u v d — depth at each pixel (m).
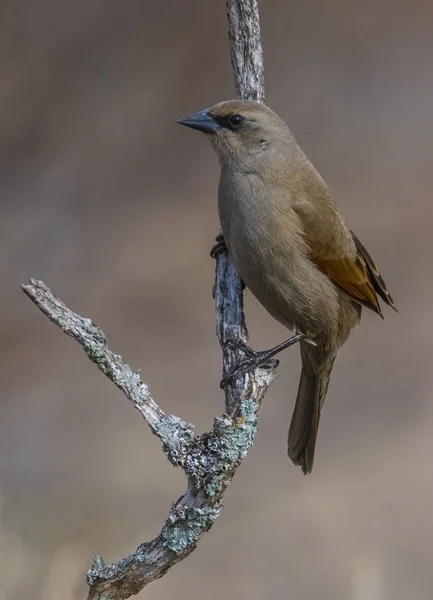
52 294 6.57
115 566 6.62
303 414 9.43
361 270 9.18
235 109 8.70
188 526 6.57
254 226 8.66
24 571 9.65
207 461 6.57
